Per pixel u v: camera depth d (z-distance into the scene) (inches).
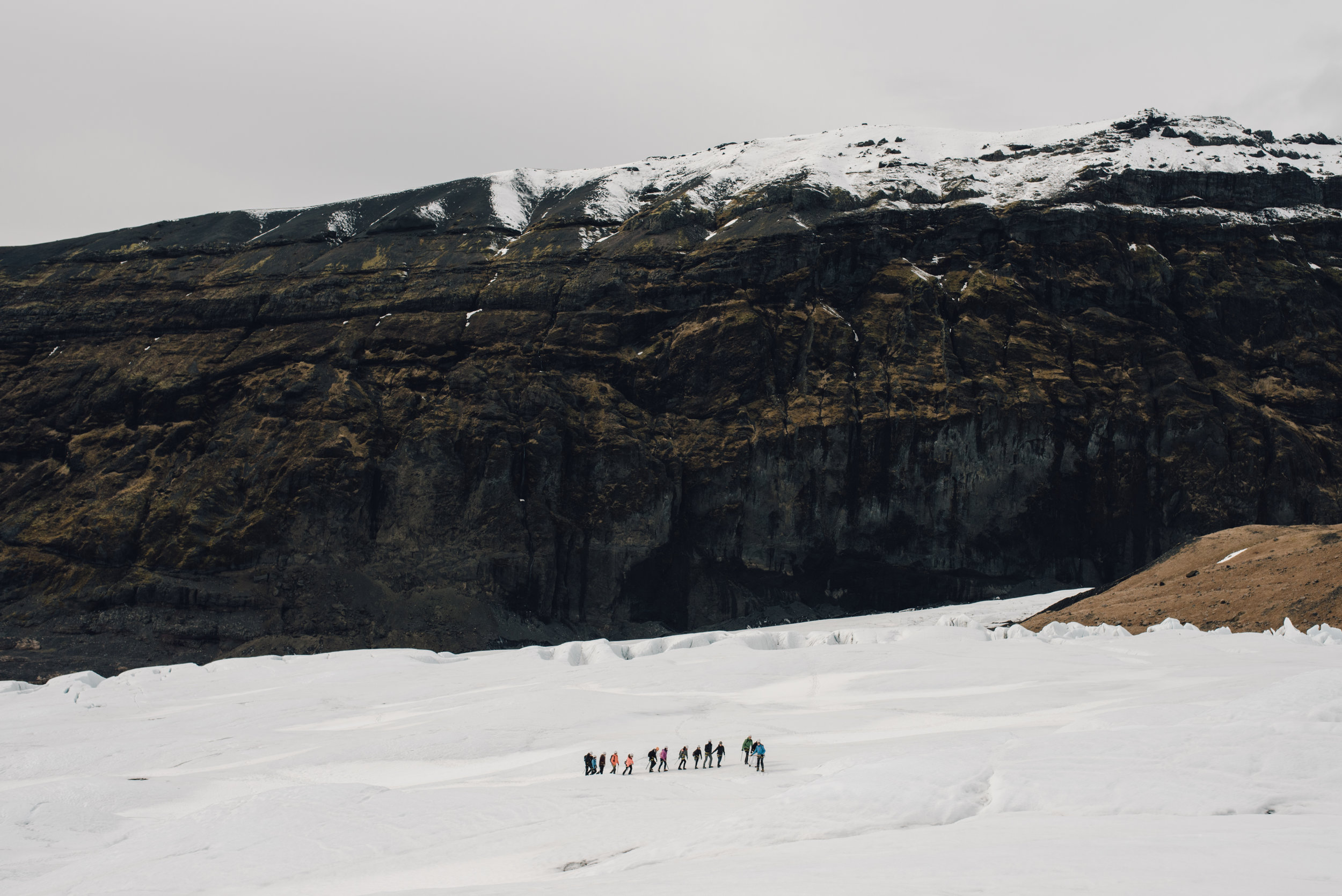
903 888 870.4
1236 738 1398.9
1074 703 2672.2
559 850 1486.2
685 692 3444.9
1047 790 1269.7
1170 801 1179.3
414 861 1581.0
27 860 1948.8
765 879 962.7
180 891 1589.6
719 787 1914.4
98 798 2348.7
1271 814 1111.0
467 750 2689.5
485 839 1674.5
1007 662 3489.2
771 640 4414.4
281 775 2596.0
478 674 4042.8
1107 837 1025.5
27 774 2876.5
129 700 4052.7
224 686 4202.8
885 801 1311.5
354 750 2775.6
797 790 1418.6
